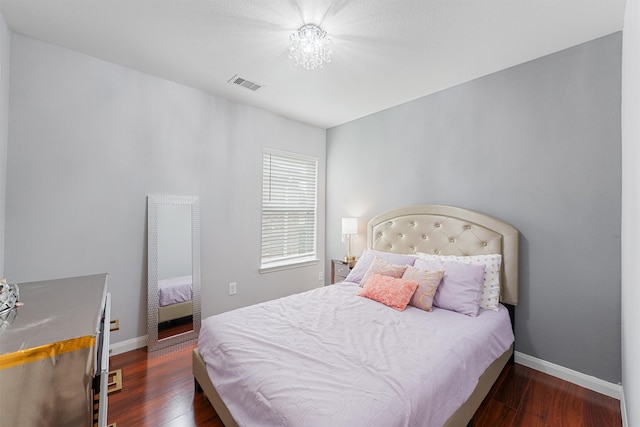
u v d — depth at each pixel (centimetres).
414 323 191
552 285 221
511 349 232
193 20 188
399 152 328
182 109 283
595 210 203
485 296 226
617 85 195
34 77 210
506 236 238
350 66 244
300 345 157
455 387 140
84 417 85
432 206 289
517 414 178
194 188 293
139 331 261
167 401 188
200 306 294
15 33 202
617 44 195
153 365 234
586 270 207
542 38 203
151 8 177
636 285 124
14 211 204
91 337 87
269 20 187
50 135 217
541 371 225
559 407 185
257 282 348
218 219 312
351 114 361
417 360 142
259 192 347
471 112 268
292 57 232
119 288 250
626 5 167
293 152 380
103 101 239
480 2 168
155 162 268
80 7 176
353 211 383
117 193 248
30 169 209
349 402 110
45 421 80
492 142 254
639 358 116
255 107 339
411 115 316
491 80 255
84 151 231
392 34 200
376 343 160
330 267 418
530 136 233
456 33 198
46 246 217
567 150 215
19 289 134
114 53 229
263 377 130
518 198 239
